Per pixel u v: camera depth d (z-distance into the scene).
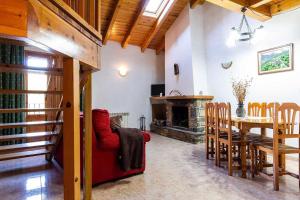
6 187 2.71
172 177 2.96
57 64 2.67
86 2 1.94
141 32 6.64
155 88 7.33
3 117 4.41
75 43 1.57
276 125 2.53
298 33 3.70
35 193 2.54
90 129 2.31
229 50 5.02
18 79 4.65
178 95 6.15
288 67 3.83
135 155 2.96
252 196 2.36
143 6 5.30
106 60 6.79
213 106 3.58
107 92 6.80
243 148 2.98
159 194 2.44
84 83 2.28
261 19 4.19
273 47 4.08
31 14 1.08
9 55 4.55
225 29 5.14
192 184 2.71
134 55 7.32
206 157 3.86
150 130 7.45
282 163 3.03
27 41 1.12
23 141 4.59
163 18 5.79
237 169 3.12
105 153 2.78
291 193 2.43
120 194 2.45
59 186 2.74
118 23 6.04
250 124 2.95
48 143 3.63
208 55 5.68
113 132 3.01
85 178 2.26
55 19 1.30
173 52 6.44
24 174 3.20
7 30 1.00
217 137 3.40
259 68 4.33
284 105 2.54
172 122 6.39
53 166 3.59
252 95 4.48
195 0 5.48
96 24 2.05
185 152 4.35
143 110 7.48
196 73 5.59
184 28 5.86
